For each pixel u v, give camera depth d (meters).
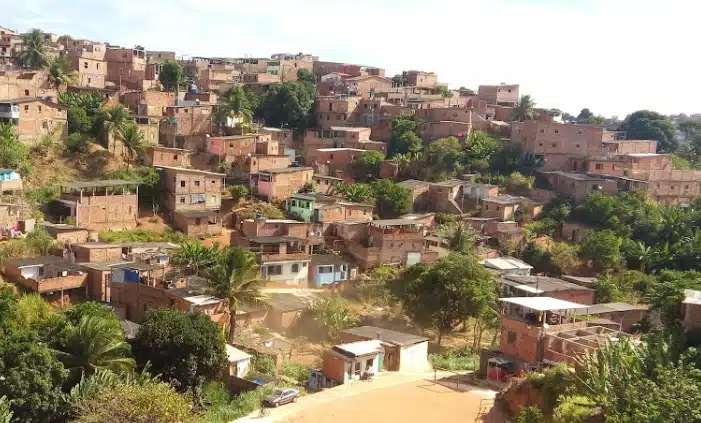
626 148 122.12
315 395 51.56
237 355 55.72
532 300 58.38
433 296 67.06
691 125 157.12
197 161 99.44
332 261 81.38
